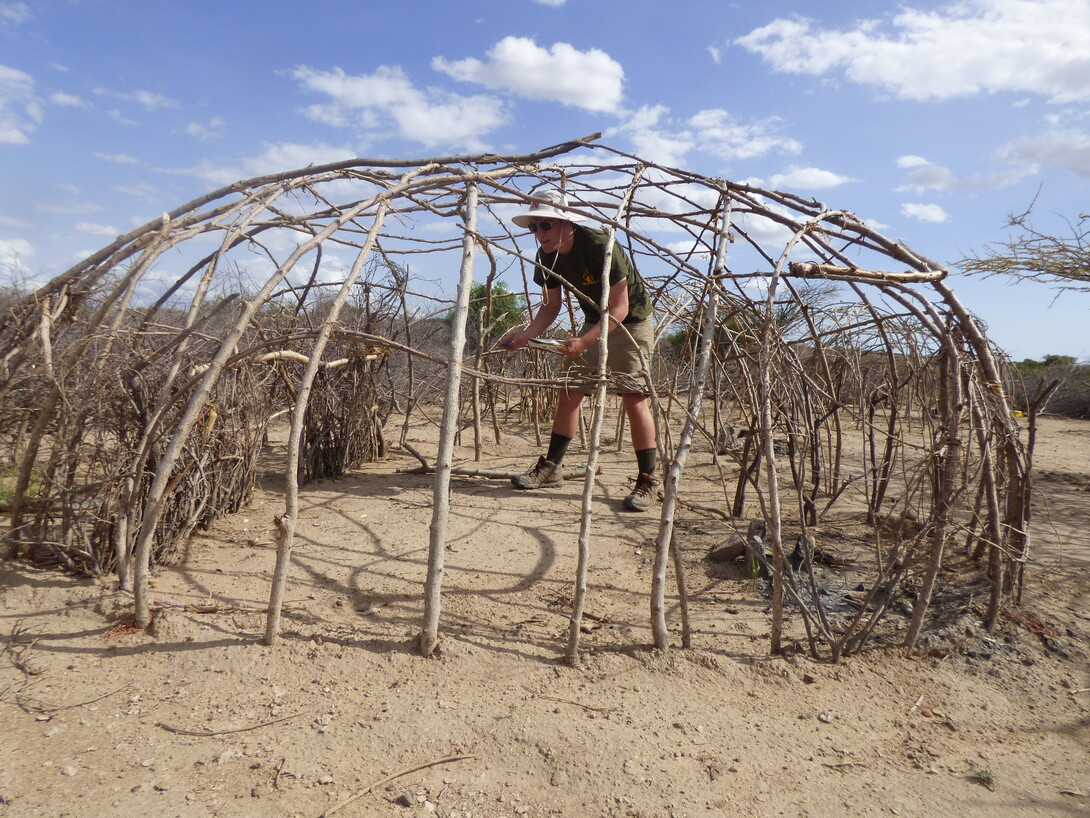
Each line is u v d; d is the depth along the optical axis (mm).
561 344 3830
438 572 2418
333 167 3465
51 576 2889
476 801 1772
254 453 4109
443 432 2406
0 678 2242
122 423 2842
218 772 1833
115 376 2824
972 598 3051
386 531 3826
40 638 2473
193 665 2346
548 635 2662
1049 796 1876
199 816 1673
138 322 3117
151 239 2871
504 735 2023
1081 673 2549
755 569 3266
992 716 2271
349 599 2924
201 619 2621
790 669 2455
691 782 1868
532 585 3156
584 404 8188
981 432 2723
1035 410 3033
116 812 1675
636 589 3148
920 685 2430
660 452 2646
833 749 2055
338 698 2188
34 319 2900
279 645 2463
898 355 4031
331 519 4000
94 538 2969
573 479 5164
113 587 2818
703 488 4961
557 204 3367
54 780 1778
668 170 3805
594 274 3992
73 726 2014
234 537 3604
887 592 2584
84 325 2914
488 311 5539
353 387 5000
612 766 1910
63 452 2857
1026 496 2959
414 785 1817
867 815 1778
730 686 2354
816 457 4117
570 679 2346
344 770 1861
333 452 4953
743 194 3613
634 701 2230
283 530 2414
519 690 2264
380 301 4926
